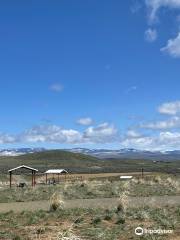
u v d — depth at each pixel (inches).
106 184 2121.1
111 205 1160.2
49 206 1120.8
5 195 1601.9
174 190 1737.2
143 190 1743.4
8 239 682.2
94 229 730.2
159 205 1115.3
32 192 1713.8
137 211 933.2
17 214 957.8
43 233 716.7
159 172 5103.3
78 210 987.9
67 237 497.7
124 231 720.3
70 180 3152.1
